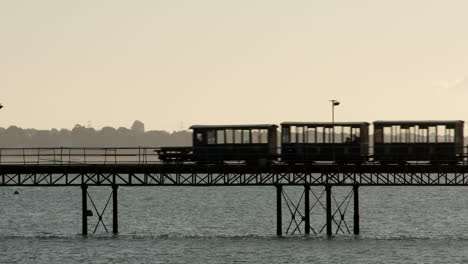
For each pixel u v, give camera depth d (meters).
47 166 175.62
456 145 189.25
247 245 183.12
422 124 190.50
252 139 195.00
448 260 164.25
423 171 171.62
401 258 165.75
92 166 176.25
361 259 164.00
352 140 192.12
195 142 197.12
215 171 174.38
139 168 175.38
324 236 194.50
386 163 186.38
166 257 168.38
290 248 176.75
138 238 198.38
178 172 174.50
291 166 176.88
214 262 162.25
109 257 168.50
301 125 193.38
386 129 192.12
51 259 166.88
